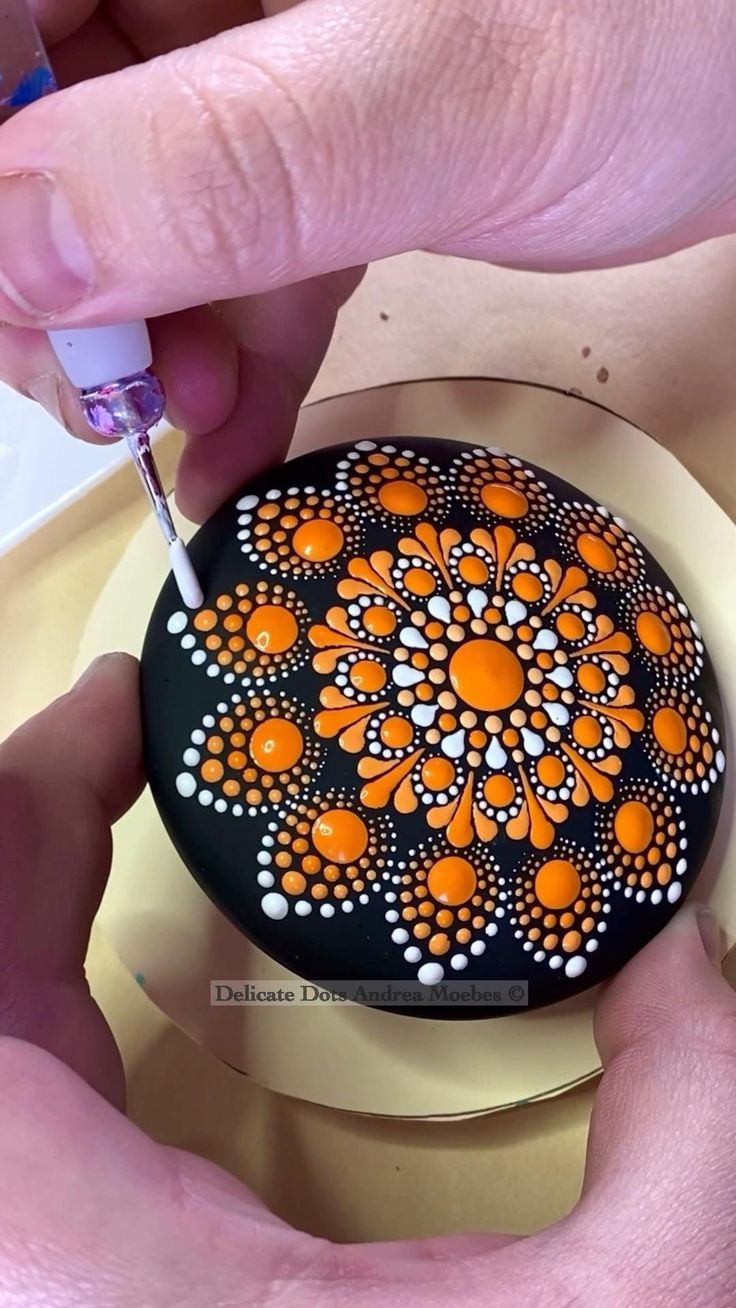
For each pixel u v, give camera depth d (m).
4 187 0.11
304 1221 0.18
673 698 0.15
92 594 0.23
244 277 0.12
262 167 0.11
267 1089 0.18
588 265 0.18
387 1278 0.11
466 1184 0.18
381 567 0.15
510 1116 0.18
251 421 0.19
